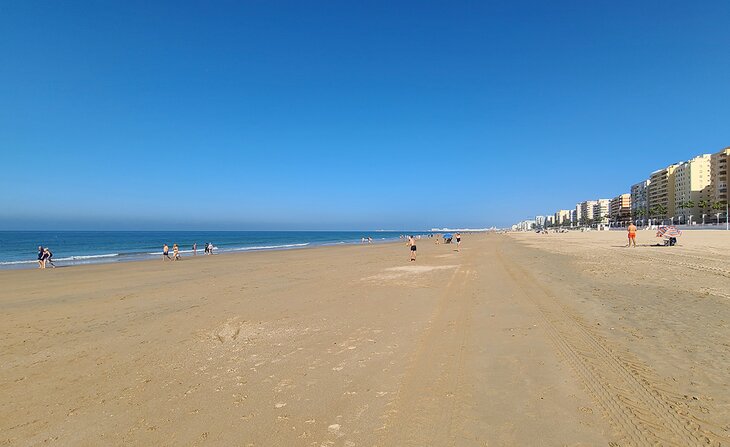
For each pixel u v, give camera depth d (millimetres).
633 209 161375
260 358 5961
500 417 3877
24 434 3887
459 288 12008
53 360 6238
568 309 8359
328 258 28812
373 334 7070
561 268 15859
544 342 6176
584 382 4609
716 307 8039
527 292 10648
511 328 7082
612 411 3912
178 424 3971
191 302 11148
